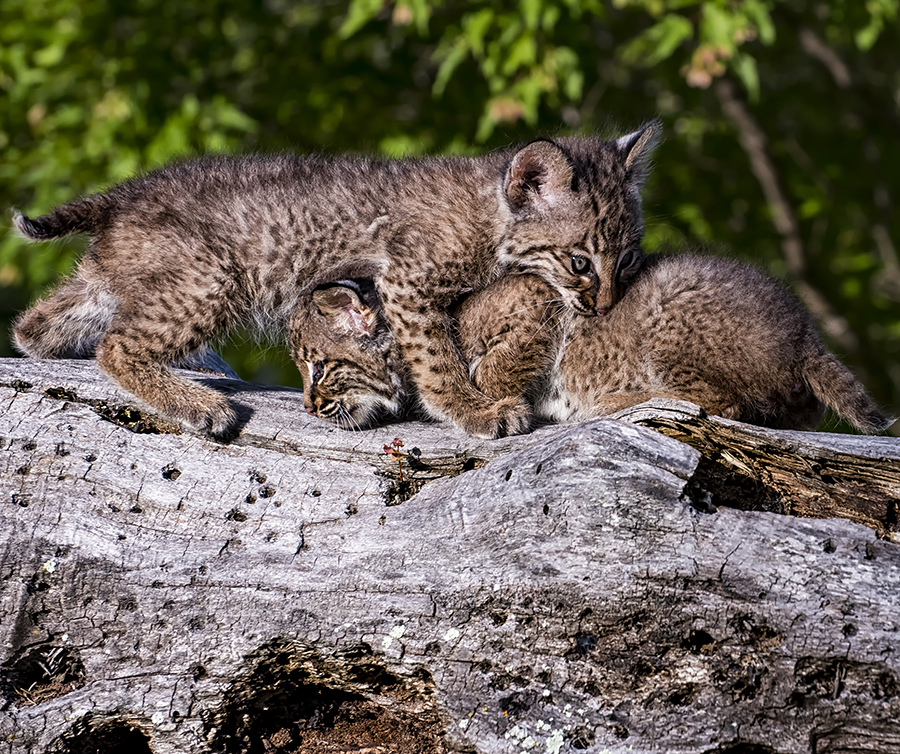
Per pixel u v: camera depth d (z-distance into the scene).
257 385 11.11
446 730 7.86
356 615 7.95
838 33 22.28
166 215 10.72
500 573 7.79
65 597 8.34
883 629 7.33
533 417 10.41
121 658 8.19
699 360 9.87
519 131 20.19
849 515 8.11
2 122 20.45
